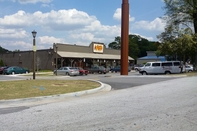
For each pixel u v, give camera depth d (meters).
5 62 58.94
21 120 6.60
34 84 15.92
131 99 10.09
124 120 6.44
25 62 53.84
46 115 7.18
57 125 6.00
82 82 18.16
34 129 5.70
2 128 5.83
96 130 5.55
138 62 95.12
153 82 18.28
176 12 36.06
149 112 7.39
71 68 36.47
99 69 44.56
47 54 49.22
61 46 49.06
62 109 8.11
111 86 16.30
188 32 35.34
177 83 16.27
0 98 10.27
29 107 8.70
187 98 9.91
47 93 11.82
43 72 45.09
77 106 8.64
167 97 10.36
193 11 34.81
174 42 35.22
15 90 12.85
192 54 36.78
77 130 5.57
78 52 53.19
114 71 52.59
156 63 31.41
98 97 11.08
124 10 30.64
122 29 30.83
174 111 7.48
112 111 7.61
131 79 21.77
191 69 40.06
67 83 17.14
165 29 36.50
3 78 28.42
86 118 6.70
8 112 7.77
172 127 5.74
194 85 14.61
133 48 112.81
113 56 62.69
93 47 57.53
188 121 6.28
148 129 5.58
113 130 5.54
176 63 30.75
